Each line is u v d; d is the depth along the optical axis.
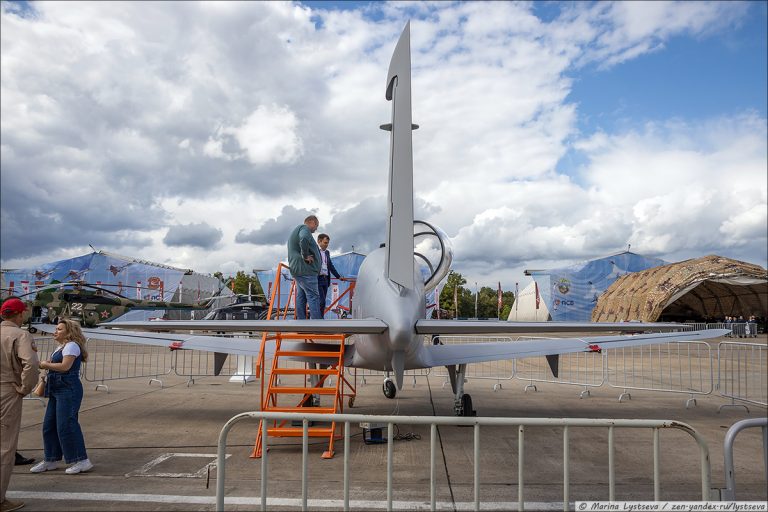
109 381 12.52
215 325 5.45
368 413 8.60
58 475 5.05
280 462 5.55
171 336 8.21
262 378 6.38
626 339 8.54
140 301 27.20
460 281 62.44
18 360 4.14
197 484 4.79
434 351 7.86
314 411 6.02
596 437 6.87
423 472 5.21
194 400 9.70
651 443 6.55
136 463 5.50
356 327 5.61
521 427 3.29
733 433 3.32
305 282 7.72
